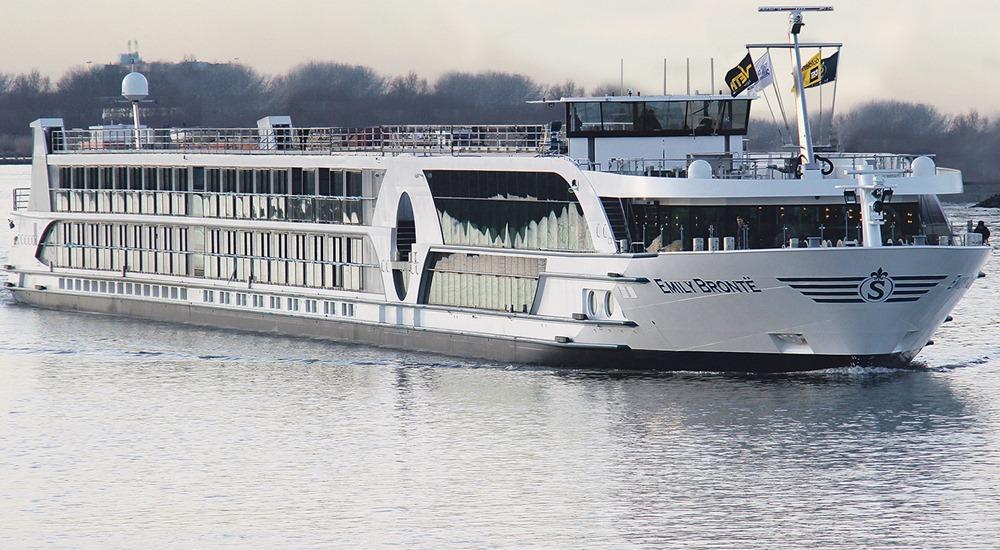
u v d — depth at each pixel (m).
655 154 128.62
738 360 117.00
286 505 92.62
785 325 113.69
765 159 121.88
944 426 105.25
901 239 116.12
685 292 114.19
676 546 85.00
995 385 116.44
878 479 95.00
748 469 97.12
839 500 91.62
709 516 89.38
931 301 113.69
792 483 94.50
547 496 93.12
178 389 122.81
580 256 118.75
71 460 102.88
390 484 95.94
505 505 91.75
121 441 107.31
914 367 122.25
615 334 118.88
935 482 94.38
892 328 114.06
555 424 107.31
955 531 86.69
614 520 88.88
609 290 117.38
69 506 93.31
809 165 120.44
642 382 117.31
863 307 112.44
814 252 110.25
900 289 112.19
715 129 129.25
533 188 122.38
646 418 107.88
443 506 91.75
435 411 112.12
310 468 99.62
